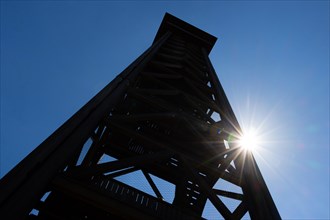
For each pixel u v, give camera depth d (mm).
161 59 10945
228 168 5895
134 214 3332
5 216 2311
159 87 9148
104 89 5262
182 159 4836
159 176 6047
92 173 3588
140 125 6145
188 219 3969
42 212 3453
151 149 5934
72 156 3422
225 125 7613
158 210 3822
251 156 6160
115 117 4766
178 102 8594
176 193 5832
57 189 3125
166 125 6395
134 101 6863
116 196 3621
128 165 4020
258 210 4508
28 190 2648
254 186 5039
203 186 4406
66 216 3730
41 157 3033
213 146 6383
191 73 10711
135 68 7449
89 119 4086
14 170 2779
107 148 5930
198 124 6477
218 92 9969
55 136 3428
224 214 4109
